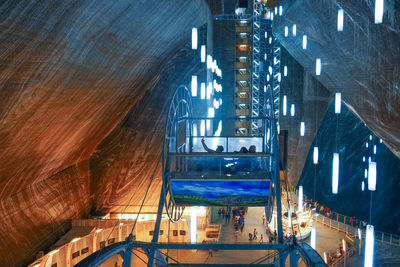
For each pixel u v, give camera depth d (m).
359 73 20.02
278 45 44.06
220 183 10.73
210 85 30.62
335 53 21.48
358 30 16.80
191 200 11.09
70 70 13.39
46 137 17.36
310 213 32.44
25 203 21.73
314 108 47.97
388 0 12.52
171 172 10.88
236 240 28.03
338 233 31.81
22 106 12.86
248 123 49.75
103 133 26.25
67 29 11.09
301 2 21.64
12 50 9.90
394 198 49.03
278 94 44.09
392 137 22.00
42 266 19.08
